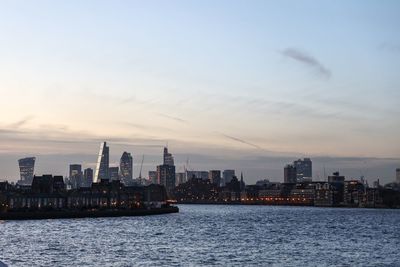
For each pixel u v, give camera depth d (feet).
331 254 494.18
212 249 526.57
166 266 402.31
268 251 513.45
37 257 436.76
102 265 399.85
